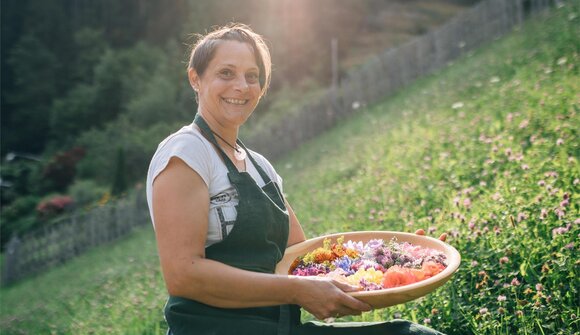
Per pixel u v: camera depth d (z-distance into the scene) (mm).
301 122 16531
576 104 6031
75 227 15969
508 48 11844
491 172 5098
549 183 4094
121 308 5801
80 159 28969
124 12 47938
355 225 5207
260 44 2377
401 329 2123
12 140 42625
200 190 2107
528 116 6352
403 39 32469
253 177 2354
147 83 34375
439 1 36250
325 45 32531
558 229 3260
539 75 8242
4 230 23000
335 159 10344
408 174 6473
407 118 10258
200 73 2303
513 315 2902
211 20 36594
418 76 16047
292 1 33219
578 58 8328
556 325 2793
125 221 15594
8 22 48469
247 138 17625
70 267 14000
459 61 14695
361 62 30781
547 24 12281
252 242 2178
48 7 47625
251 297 2035
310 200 7773
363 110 15938
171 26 43969
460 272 3336
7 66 47188
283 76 30531
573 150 4820
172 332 2174
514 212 3799
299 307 2211
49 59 44125
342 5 34375
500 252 3361
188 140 2166
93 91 37875
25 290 13148
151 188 2135
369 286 2111
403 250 2471
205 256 2156
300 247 2578
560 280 3027
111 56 38531
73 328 5863
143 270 7891
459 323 3057
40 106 42969
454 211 4414
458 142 6664
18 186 30250
